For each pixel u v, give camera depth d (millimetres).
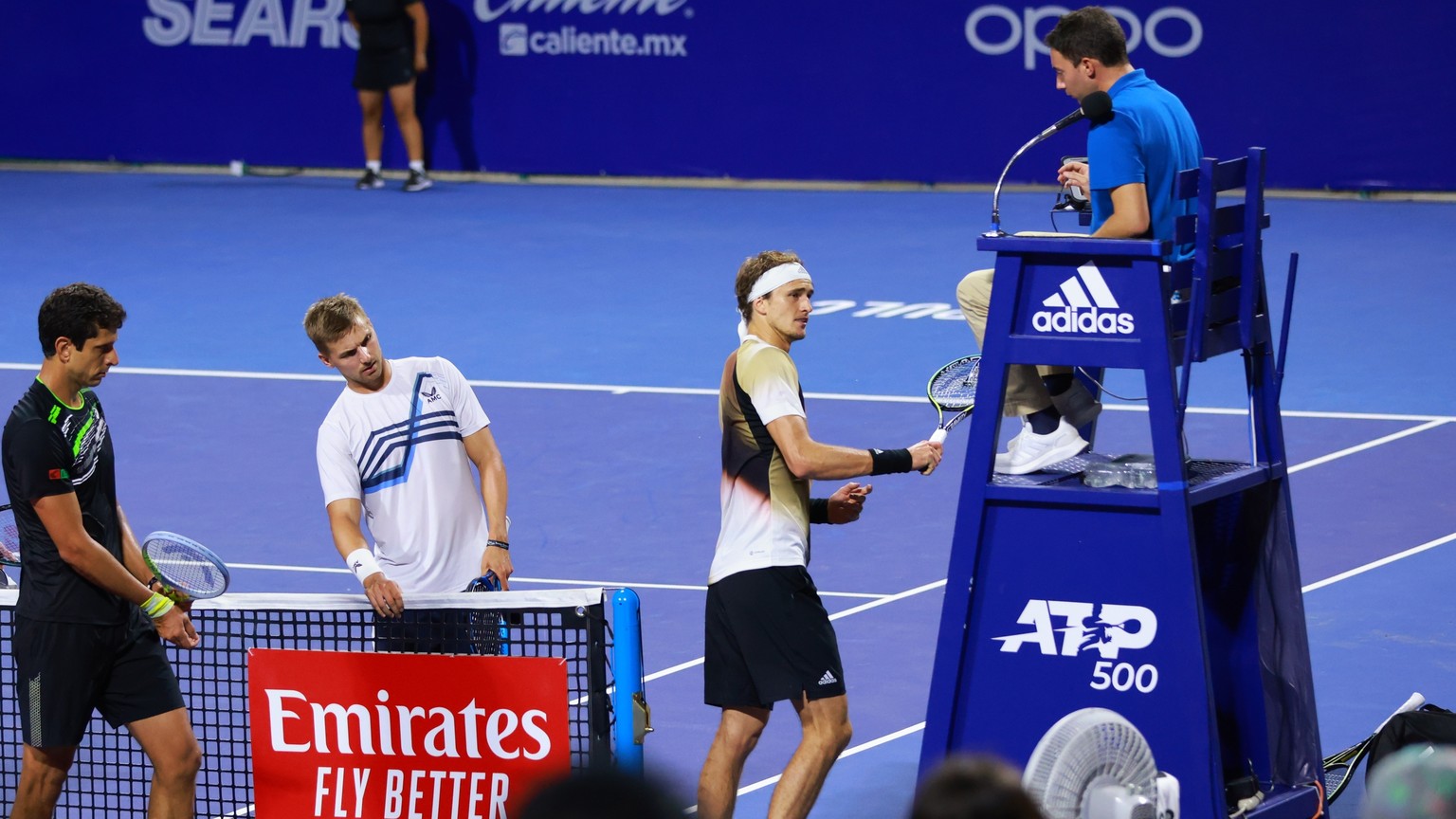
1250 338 16500
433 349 41500
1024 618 16375
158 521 29109
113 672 16453
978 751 16531
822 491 30031
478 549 18109
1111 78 17438
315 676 15398
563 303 46094
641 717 14727
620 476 31234
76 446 16156
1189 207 17391
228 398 37031
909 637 23547
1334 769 18891
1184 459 15930
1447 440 32344
